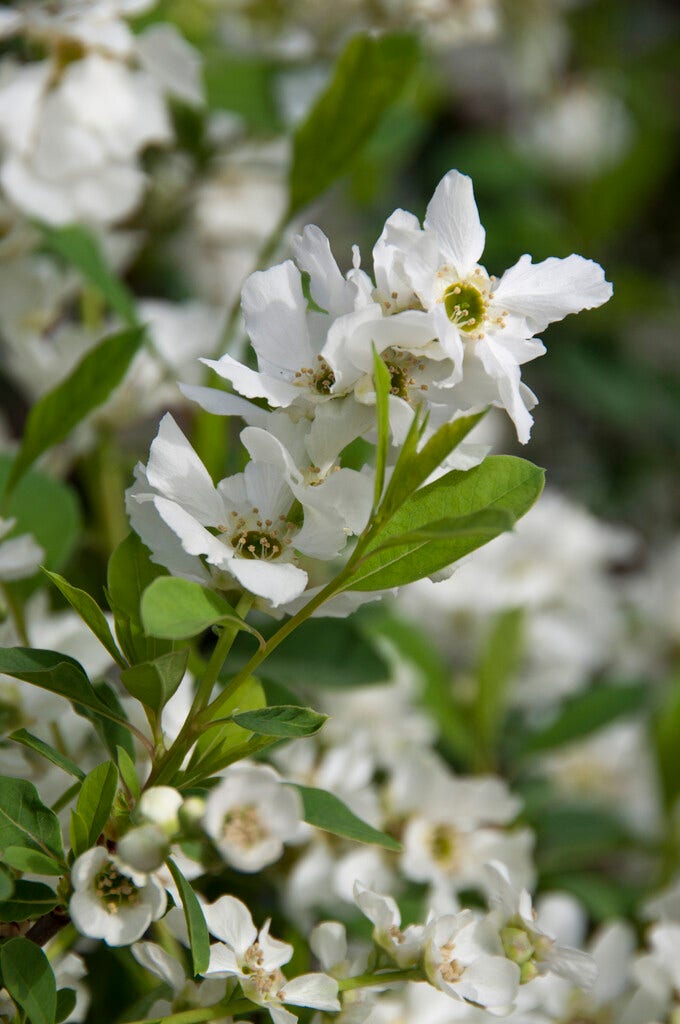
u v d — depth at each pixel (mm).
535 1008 550
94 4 584
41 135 593
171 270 746
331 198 849
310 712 461
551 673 687
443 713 634
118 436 640
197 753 475
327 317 471
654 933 536
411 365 465
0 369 669
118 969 536
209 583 468
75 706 484
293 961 530
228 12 750
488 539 466
